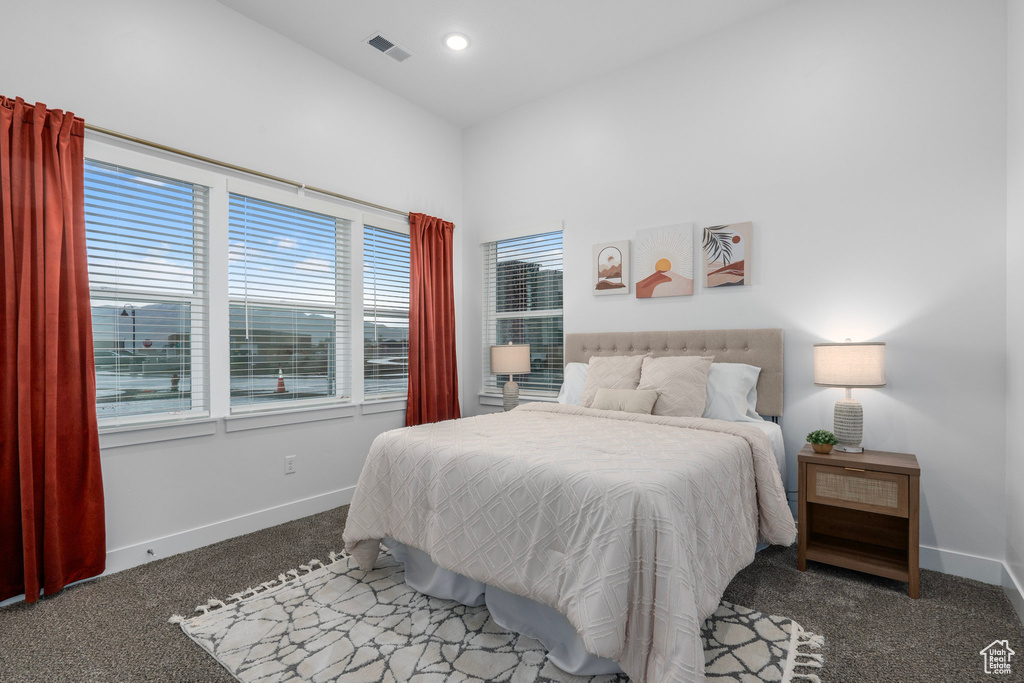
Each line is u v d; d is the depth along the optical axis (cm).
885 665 171
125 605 216
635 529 154
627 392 308
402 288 419
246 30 314
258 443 316
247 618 205
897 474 225
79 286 240
